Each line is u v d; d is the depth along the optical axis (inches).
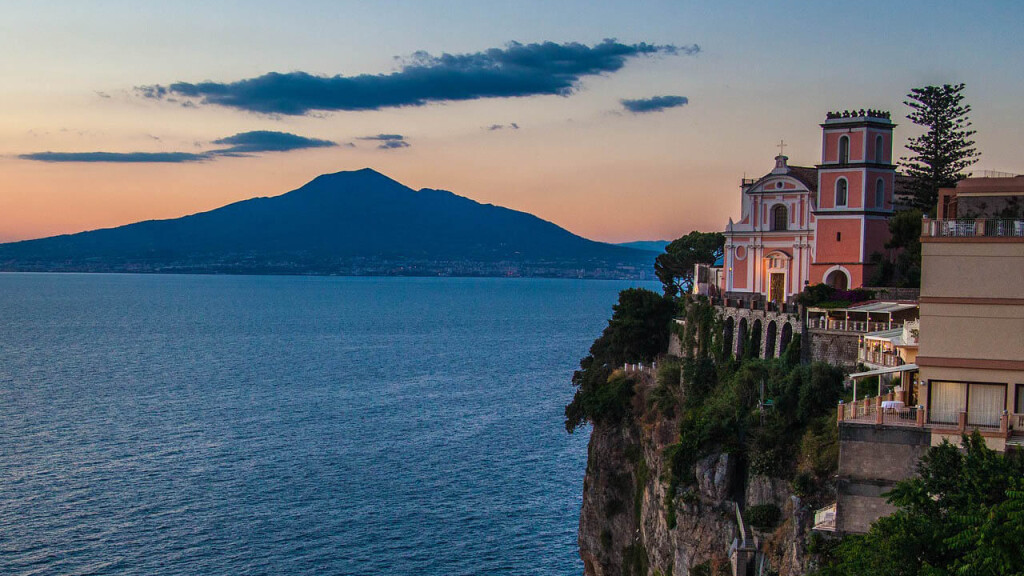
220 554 3843.5
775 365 2908.5
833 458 2347.4
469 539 4025.6
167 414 6579.7
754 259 4069.9
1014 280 1899.6
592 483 3772.1
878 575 1614.2
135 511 4335.6
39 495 4544.8
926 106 3814.0
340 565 3754.9
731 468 2758.4
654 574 3093.0
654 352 4288.9
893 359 2477.9
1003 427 1873.8
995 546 1469.0
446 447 5531.5
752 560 2514.8
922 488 1734.7
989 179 1996.8
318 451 5457.7
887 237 3698.3
